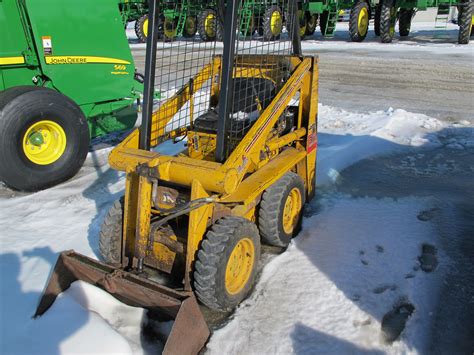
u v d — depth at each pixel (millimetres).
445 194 4902
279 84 4051
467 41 14445
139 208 3119
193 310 2740
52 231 4344
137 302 3053
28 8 5289
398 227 4219
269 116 3439
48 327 2928
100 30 6020
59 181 5484
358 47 15000
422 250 3855
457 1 14734
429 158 5977
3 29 5246
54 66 5629
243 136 3484
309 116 4262
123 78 6441
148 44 3291
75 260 3104
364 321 3070
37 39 5410
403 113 7523
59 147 5430
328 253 3834
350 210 4582
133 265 3236
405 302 3236
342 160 5781
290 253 3846
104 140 7203
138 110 7062
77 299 3156
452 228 4184
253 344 2918
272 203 3701
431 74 10461
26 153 5172
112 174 5781
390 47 14656
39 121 5164
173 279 3463
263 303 3281
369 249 3875
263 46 4168
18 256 3902
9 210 4832
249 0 4145
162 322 3111
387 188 5113
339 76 10836
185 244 3107
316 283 3455
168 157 3094
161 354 2844
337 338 2938
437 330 2975
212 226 3090
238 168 3008
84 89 6008
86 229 4359
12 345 2832
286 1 4203
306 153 4309
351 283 3441
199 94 4609
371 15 18094
